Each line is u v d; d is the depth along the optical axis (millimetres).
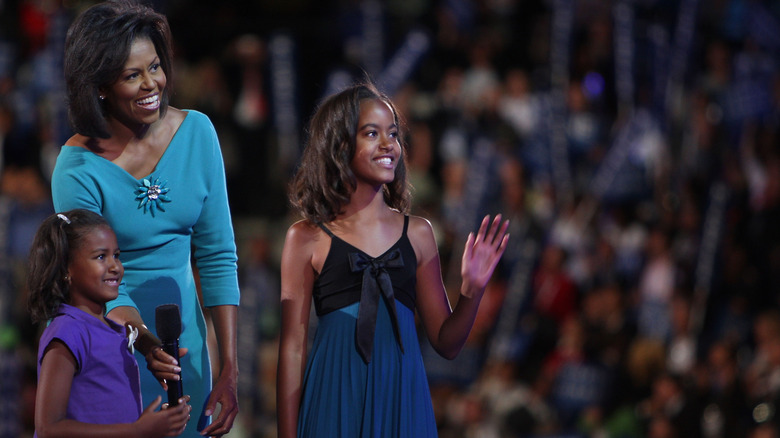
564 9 31031
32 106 29516
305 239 9398
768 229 27125
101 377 8320
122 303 9023
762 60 30938
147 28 8820
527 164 29734
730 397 22891
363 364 9156
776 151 29406
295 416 9266
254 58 30484
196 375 9492
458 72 31266
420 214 27938
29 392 24516
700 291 26656
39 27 31328
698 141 29578
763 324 23828
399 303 9352
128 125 9102
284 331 9344
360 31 30812
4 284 26531
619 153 29297
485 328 26703
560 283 27000
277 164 29703
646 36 30219
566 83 30641
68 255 8328
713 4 31453
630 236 28375
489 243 9391
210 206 9594
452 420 24484
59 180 9016
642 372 24500
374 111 9391
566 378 24906
